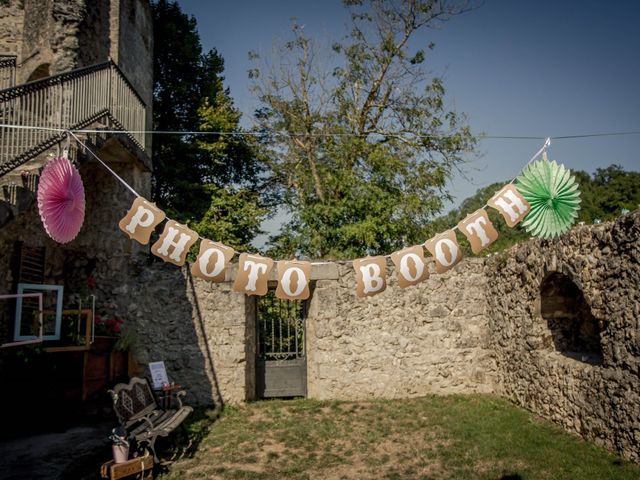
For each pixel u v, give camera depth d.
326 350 8.56
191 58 15.16
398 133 14.32
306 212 12.62
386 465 5.43
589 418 5.82
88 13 9.27
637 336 4.99
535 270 7.09
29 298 6.85
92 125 6.70
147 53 11.69
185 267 8.55
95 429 5.96
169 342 8.34
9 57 10.20
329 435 6.54
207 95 15.45
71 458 4.80
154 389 6.39
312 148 14.50
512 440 6.02
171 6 15.40
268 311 9.28
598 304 5.64
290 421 7.19
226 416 7.53
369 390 8.49
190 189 14.12
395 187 13.20
